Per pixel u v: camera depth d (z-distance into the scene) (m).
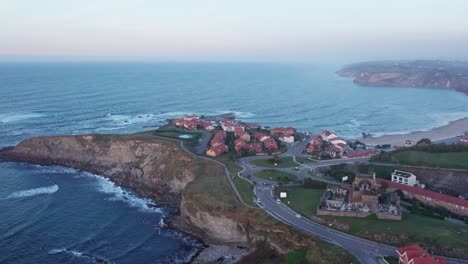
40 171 161.88
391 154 150.62
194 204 110.25
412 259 68.69
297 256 82.69
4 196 133.75
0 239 102.94
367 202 102.75
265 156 157.75
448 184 125.81
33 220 114.94
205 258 95.50
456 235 85.06
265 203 106.69
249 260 90.12
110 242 103.56
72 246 100.69
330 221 93.44
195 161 144.62
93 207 126.31
